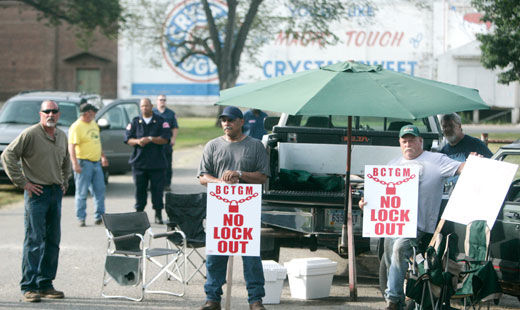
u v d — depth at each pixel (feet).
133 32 183.32
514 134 105.91
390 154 34.42
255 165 27.40
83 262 37.01
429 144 34.63
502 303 29.63
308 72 28.76
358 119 40.22
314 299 29.91
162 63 187.11
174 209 33.88
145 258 29.55
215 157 27.50
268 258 33.50
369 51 177.47
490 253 26.50
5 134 62.18
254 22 168.66
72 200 59.67
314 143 34.96
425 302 24.25
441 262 24.25
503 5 89.56
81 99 67.41
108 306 28.55
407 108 25.58
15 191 64.64
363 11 176.24
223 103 27.66
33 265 29.30
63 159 30.48
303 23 167.22
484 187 25.00
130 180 73.15
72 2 159.22
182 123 162.91
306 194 31.42
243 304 29.09
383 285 29.25
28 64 210.59
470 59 172.14
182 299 29.99
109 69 208.33
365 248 33.12
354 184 34.27
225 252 25.54
